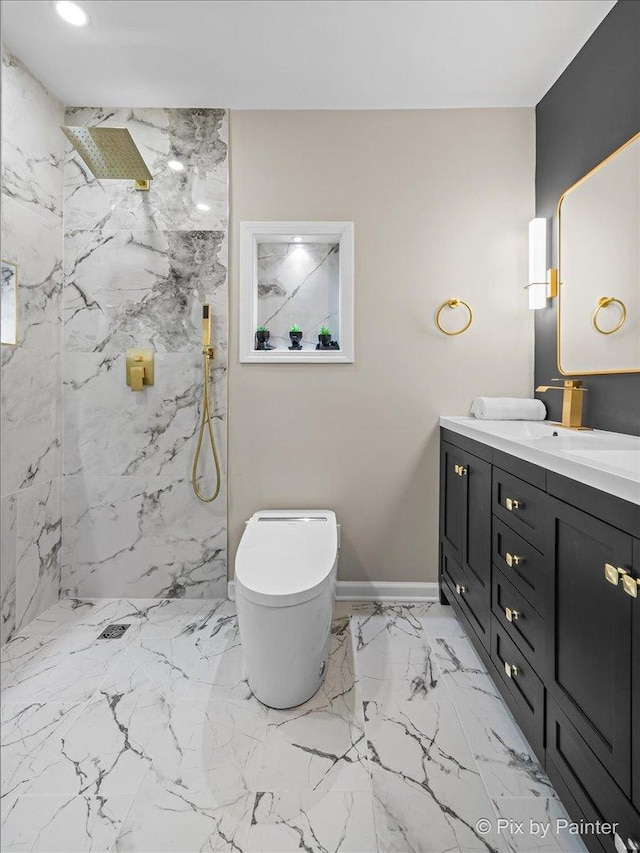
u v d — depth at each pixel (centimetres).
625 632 94
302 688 161
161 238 231
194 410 235
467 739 148
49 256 221
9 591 200
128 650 194
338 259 251
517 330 234
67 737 148
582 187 192
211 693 168
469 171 231
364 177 231
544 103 222
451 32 182
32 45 189
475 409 227
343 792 129
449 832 119
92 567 239
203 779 133
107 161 205
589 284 188
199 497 236
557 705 121
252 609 152
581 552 111
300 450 238
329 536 196
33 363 212
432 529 239
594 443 154
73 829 119
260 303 253
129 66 201
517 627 146
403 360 235
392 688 171
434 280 233
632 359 165
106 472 237
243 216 232
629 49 164
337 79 209
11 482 200
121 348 234
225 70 204
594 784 104
